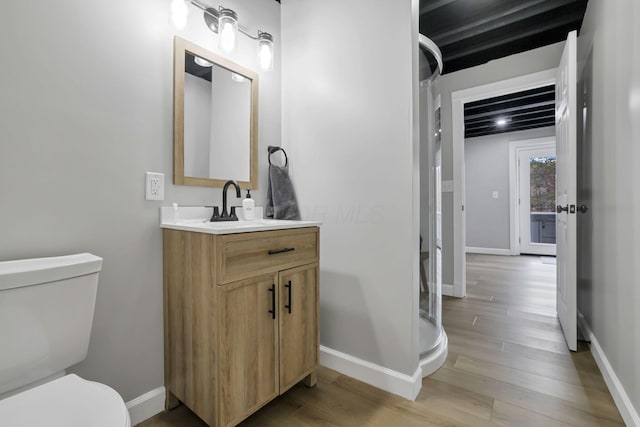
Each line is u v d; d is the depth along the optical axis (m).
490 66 2.90
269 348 1.27
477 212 5.92
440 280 2.05
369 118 1.56
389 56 1.49
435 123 2.09
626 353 1.31
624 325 1.34
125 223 1.24
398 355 1.48
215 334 1.10
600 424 1.24
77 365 1.13
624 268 1.35
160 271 1.35
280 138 1.92
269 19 1.84
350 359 1.62
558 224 2.32
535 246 5.49
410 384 1.42
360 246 1.60
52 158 1.05
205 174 1.51
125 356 1.25
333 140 1.69
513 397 1.42
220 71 1.58
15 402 0.74
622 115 1.38
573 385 1.51
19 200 0.99
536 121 4.84
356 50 1.59
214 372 1.11
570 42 1.89
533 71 2.68
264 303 1.25
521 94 3.63
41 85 1.02
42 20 1.02
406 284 1.46
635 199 1.24
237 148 1.67
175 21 1.29
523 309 2.65
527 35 2.47
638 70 1.20
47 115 1.04
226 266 1.10
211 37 1.54
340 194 1.67
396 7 1.46
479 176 5.89
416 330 1.48
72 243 1.10
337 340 1.69
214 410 1.12
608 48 1.56
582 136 2.15
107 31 1.18
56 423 0.68
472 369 1.67
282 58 1.91
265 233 1.24
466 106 3.96
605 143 1.62
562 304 2.16
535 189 5.48
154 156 1.33
